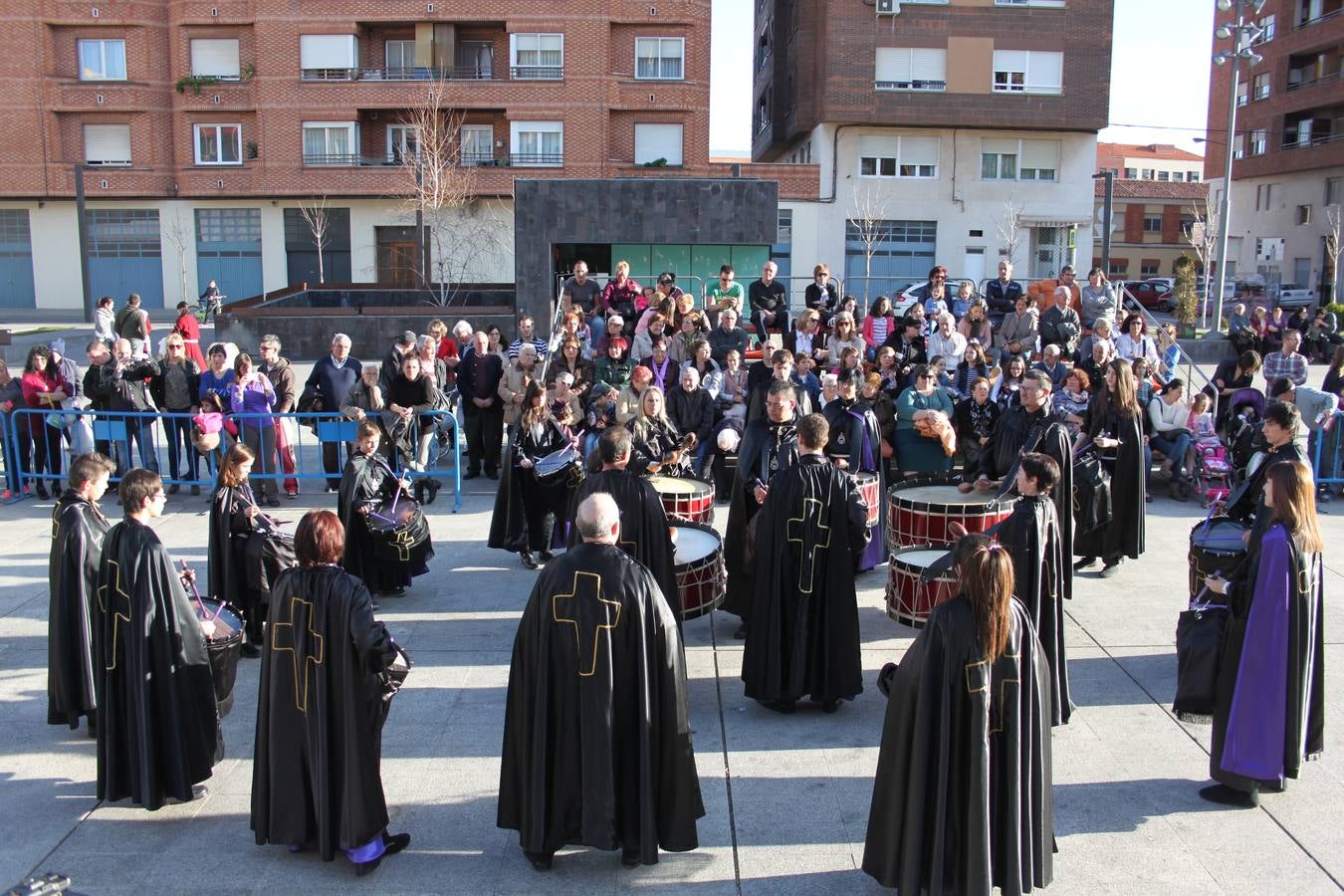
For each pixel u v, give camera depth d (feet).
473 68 129.80
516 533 31.24
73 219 135.33
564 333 44.11
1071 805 18.10
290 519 36.65
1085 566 31.55
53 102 129.70
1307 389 39.55
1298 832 17.21
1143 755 19.98
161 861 16.67
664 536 21.06
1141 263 225.76
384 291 96.43
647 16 126.21
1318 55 156.15
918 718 13.96
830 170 126.11
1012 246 127.13
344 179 128.98
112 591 17.37
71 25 129.29
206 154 131.75
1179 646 18.72
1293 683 17.37
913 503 25.95
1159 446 39.96
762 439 25.12
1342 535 34.86
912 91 123.54
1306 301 143.13
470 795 18.69
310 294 95.35
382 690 16.12
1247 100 169.07
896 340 46.37
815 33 127.44
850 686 21.24
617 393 36.58
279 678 16.11
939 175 127.13
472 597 29.09
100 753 17.71
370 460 28.63
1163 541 34.32
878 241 127.34
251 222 134.21
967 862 13.82
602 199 67.26
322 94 127.75
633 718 15.70
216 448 38.70
